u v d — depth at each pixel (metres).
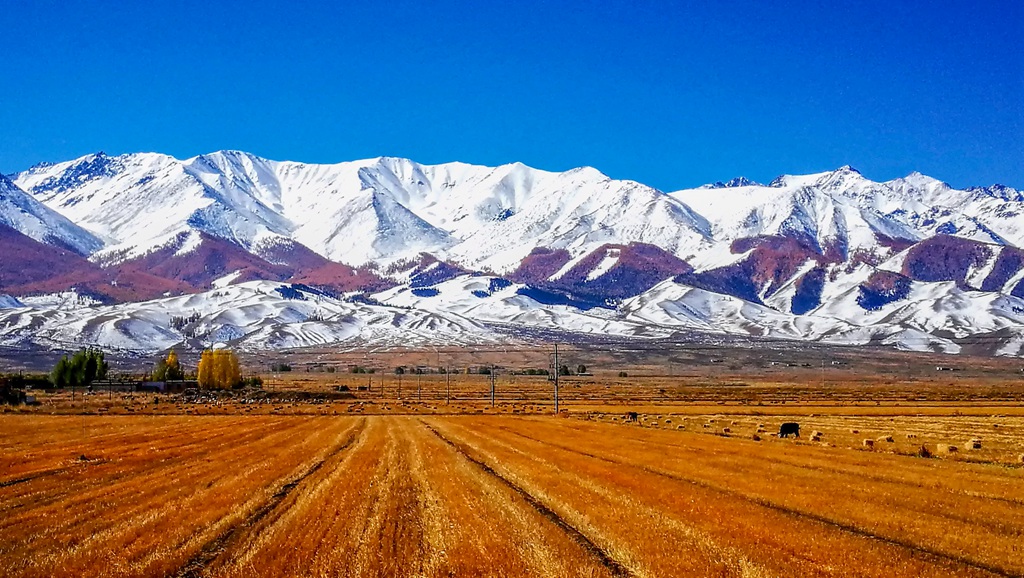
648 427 94.81
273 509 35.44
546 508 35.25
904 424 98.75
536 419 111.38
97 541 28.88
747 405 149.62
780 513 33.94
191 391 192.00
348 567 25.11
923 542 28.66
